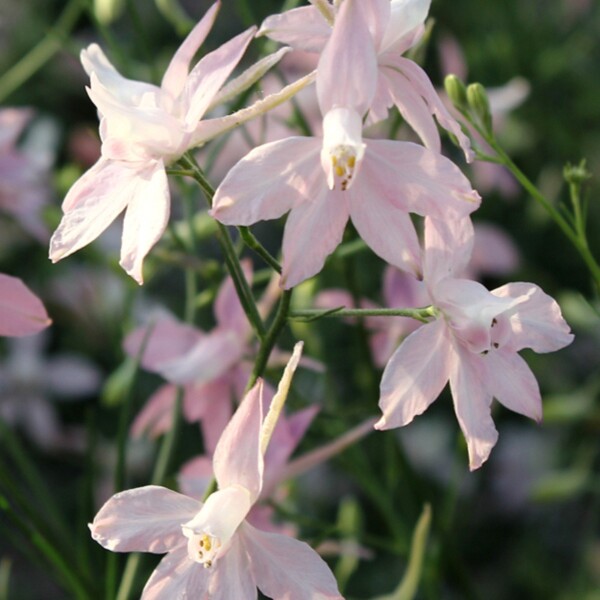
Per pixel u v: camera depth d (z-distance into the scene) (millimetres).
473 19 661
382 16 297
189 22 439
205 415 396
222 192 289
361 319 392
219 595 298
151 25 795
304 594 296
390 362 301
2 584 405
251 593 297
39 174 490
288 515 380
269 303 398
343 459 413
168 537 299
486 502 699
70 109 799
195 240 409
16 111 468
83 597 374
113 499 296
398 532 410
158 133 300
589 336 663
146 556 439
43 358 668
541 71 667
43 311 336
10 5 809
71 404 713
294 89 298
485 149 507
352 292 393
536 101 680
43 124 685
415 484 397
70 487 696
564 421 492
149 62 422
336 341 595
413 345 302
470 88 357
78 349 686
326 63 294
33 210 475
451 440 702
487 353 304
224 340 393
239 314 395
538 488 480
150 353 402
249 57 593
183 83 308
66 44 443
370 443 570
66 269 654
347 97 294
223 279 410
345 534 429
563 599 603
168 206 294
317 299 418
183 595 298
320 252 294
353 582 675
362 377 419
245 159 291
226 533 294
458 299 303
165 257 406
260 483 298
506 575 685
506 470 692
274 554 298
